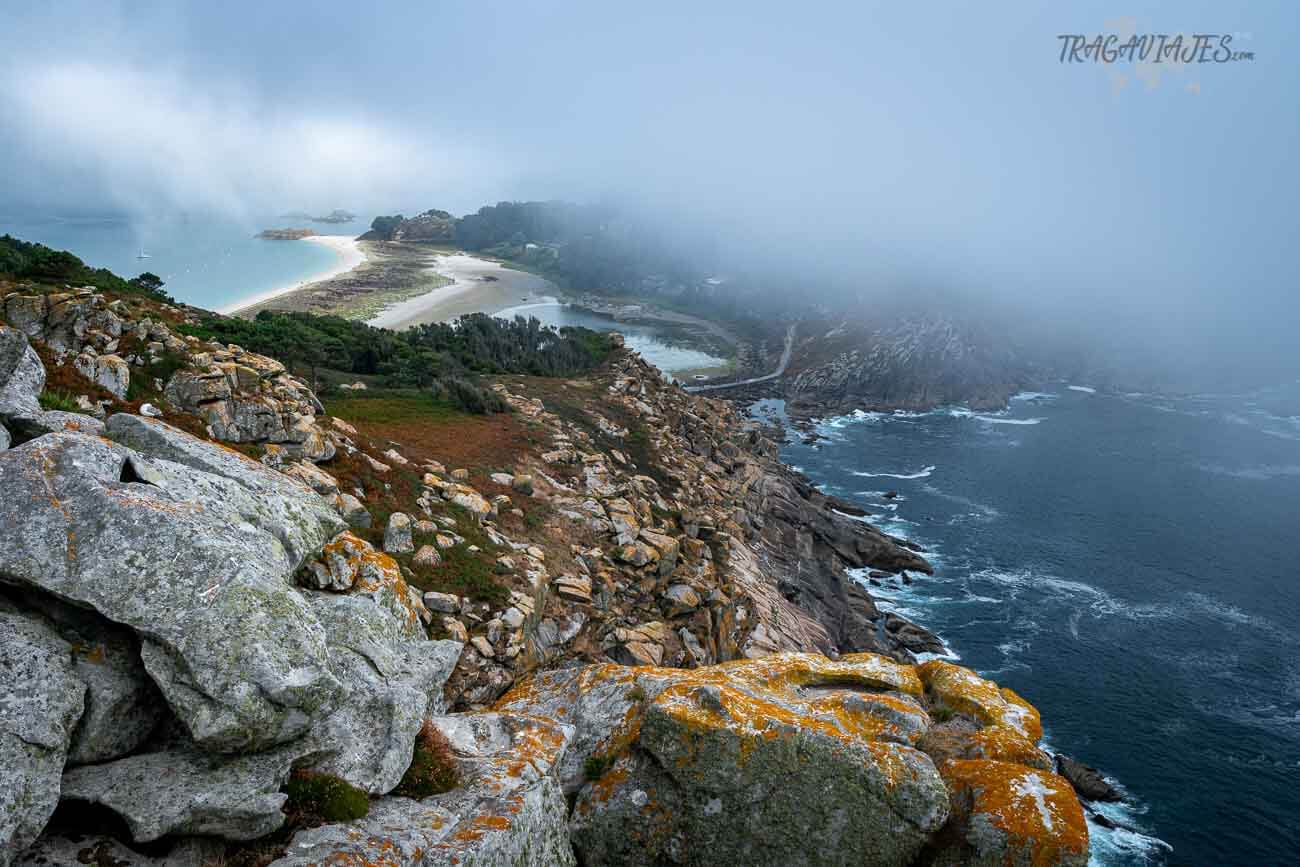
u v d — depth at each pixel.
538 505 43.50
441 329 118.44
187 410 30.84
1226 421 170.50
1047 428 162.38
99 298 34.41
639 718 15.23
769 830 13.59
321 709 10.54
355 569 16.09
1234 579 85.81
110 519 10.21
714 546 59.69
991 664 66.44
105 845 8.95
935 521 101.94
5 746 8.42
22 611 9.95
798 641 54.06
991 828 12.88
